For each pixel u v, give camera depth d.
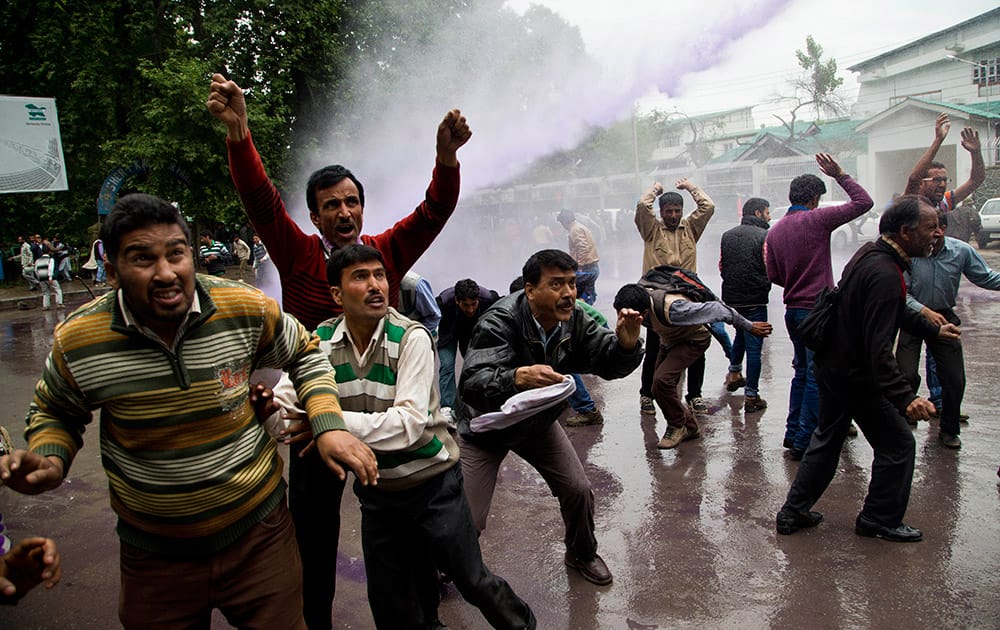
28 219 21.80
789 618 2.88
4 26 19.12
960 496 3.92
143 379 1.82
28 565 1.73
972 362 6.76
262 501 2.06
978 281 4.59
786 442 4.79
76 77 17.81
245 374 2.00
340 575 3.41
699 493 4.16
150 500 1.90
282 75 16.55
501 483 4.54
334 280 2.34
